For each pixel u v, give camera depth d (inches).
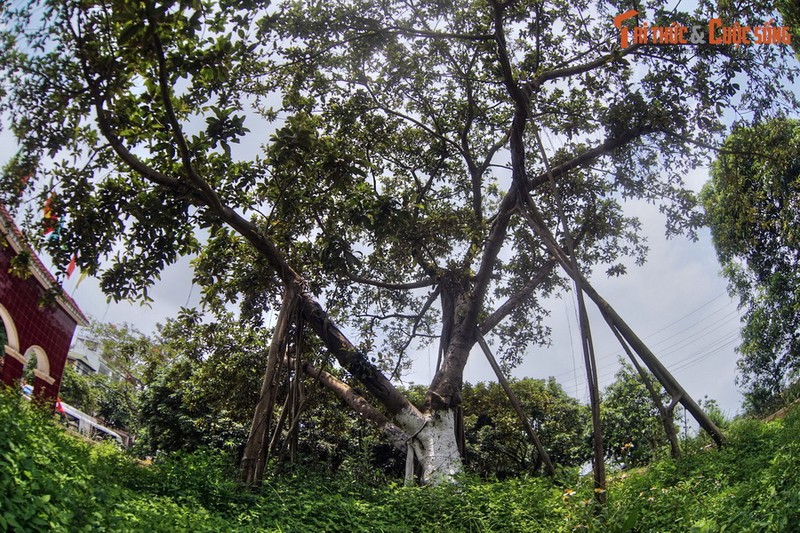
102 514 255.3
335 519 374.3
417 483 561.6
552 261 762.8
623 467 594.2
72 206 506.9
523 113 566.9
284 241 600.1
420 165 761.6
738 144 648.4
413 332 740.7
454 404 600.1
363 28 593.0
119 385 1704.0
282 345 528.1
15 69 412.8
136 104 474.6
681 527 299.6
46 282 692.1
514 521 376.5
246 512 358.3
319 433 856.3
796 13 547.5
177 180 495.5
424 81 707.4
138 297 552.4
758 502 279.6
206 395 744.3
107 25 416.8
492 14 621.9
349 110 669.9
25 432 299.1
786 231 845.2
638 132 639.1
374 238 530.6
